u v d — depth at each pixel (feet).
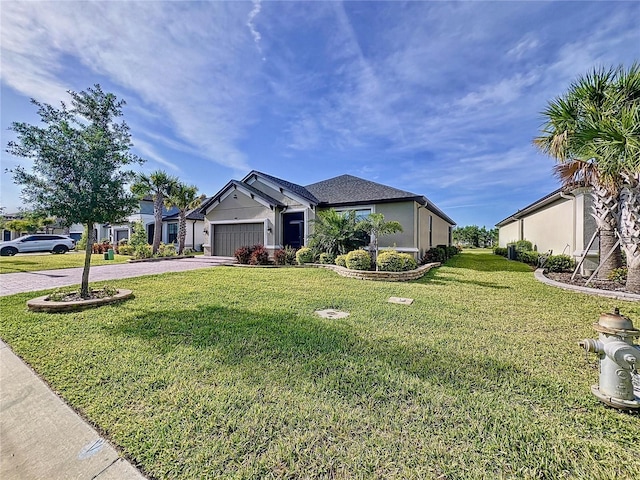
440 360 12.29
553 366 11.74
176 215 91.76
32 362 12.33
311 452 7.30
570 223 40.32
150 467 7.00
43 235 81.82
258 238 56.34
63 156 21.45
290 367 11.68
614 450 7.32
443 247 60.03
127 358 12.59
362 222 42.88
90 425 8.46
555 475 6.65
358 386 10.25
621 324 8.90
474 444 7.52
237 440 7.72
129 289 27.35
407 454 7.20
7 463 7.37
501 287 28.55
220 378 10.84
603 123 20.86
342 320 17.81
